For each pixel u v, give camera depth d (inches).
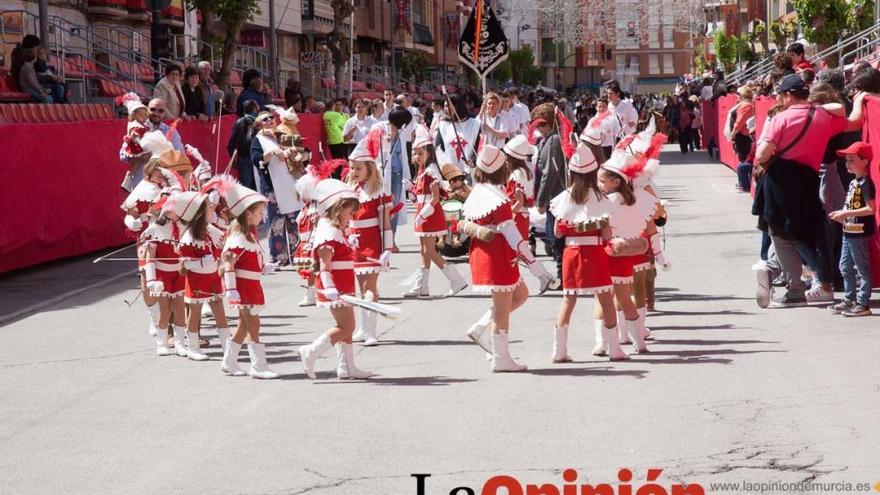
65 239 647.1
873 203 404.2
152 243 384.2
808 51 1749.5
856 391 302.0
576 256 347.6
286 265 620.7
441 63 3095.5
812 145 427.2
